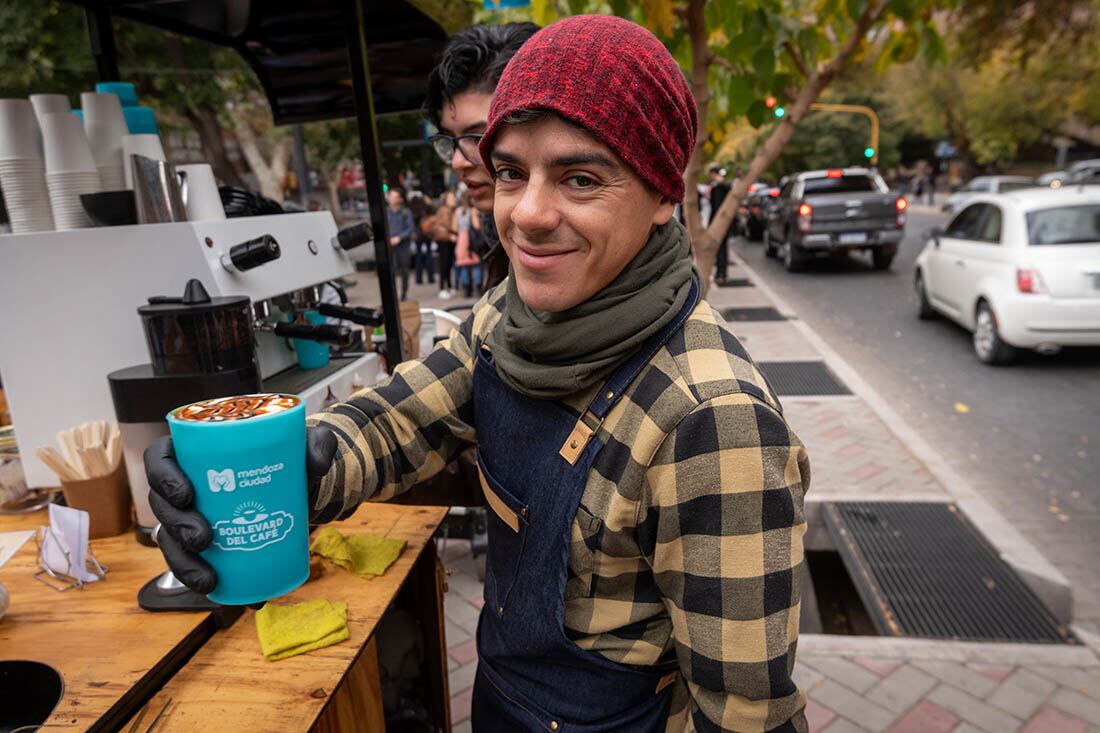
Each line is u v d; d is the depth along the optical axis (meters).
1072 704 2.35
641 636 0.93
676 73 0.79
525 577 0.93
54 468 1.23
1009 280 6.33
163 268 1.28
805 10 3.02
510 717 1.02
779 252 15.63
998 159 38.38
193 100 9.21
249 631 1.04
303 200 9.75
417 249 12.16
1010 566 3.17
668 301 0.83
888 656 2.60
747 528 0.79
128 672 0.91
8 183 1.31
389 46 2.31
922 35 3.23
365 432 1.00
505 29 1.58
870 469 4.29
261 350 1.61
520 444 0.92
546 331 0.83
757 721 0.84
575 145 0.73
